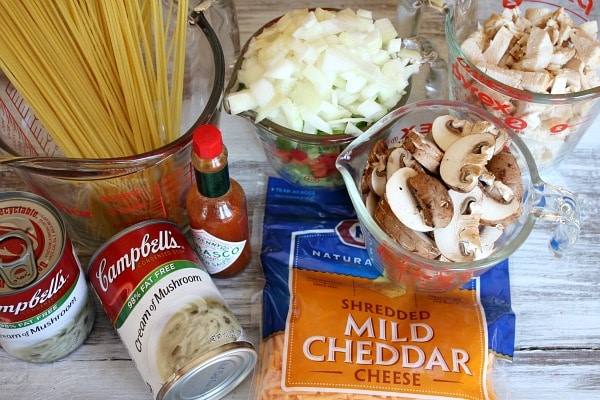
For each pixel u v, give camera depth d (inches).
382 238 24.4
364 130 27.8
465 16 32.4
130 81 24.0
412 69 29.1
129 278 24.4
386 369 25.2
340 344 25.8
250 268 29.1
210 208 24.9
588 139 32.5
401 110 27.0
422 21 36.5
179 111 26.6
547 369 26.2
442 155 24.5
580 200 30.5
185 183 27.4
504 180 24.5
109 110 24.8
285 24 28.9
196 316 23.5
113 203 26.2
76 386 26.0
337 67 27.2
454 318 26.7
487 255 24.5
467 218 23.5
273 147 29.2
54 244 23.2
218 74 26.3
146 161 23.8
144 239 25.0
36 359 25.8
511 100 27.8
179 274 24.4
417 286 27.4
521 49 29.5
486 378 25.5
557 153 30.1
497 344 26.3
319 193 30.9
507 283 28.0
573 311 27.7
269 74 27.0
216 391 25.4
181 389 23.5
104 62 24.0
